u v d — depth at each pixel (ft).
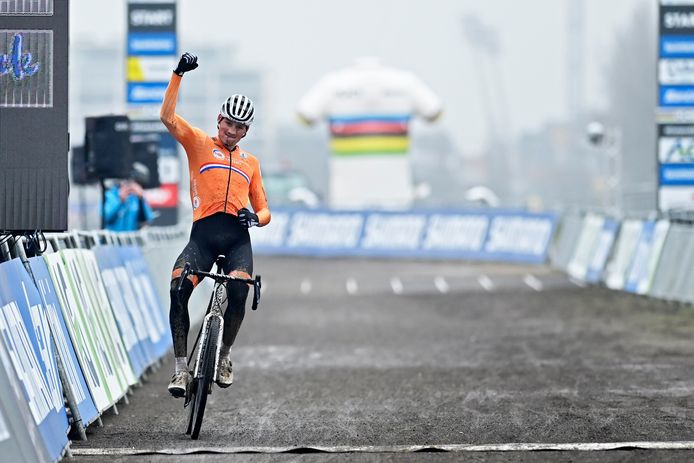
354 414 68.90
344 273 215.10
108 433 63.05
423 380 84.84
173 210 175.73
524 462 53.06
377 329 127.03
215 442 59.62
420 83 257.96
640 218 168.55
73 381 60.95
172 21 173.27
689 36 173.78
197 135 60.13
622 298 157.48
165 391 81.87
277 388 81.87
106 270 81.25
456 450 56.24
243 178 60.44
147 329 94.38
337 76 259.39
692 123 174.29
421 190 275.18
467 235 245.65
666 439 58.85
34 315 55.72
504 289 178.50
